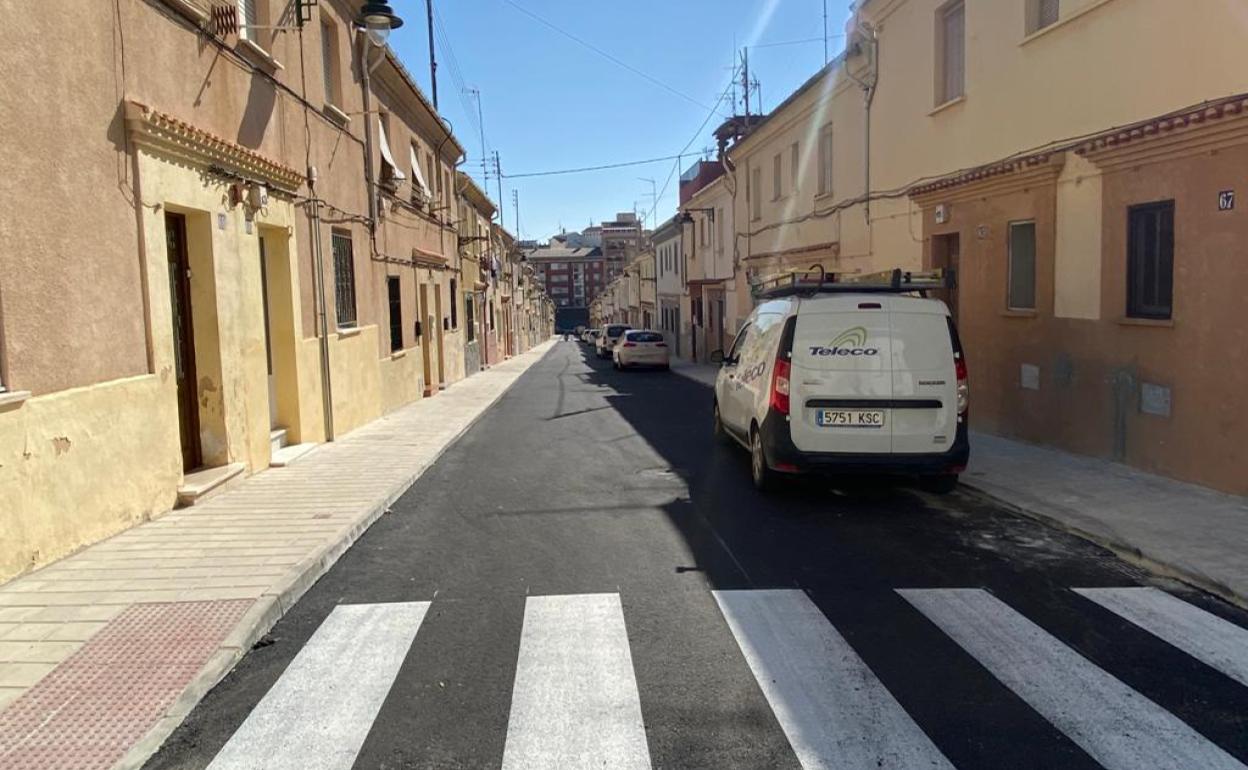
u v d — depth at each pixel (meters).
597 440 12.22
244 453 8.66
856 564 5.90
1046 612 4.93
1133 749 3.36
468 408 16.30
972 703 3.77
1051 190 9.60
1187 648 4.38
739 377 9.71
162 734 3.50
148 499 6.78
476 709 3.74
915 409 7.50
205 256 8.00
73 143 5.87
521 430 13.59
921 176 13.05
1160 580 5.53
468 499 8.18
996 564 5.90
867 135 15.05
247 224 8.81
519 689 3.93
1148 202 8.02
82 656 4.20
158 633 4.46
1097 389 8.87
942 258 12.52
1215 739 3.44
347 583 5.57
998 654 4.31
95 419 6.04
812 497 8.06
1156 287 8.12
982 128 11.20
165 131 6.90
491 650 4.41
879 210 14.64
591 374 29.61
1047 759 3.29
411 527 7.06
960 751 3.35
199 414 8.19
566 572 5.76
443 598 5.25
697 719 3.63
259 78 9.41
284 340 10.38
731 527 6.95
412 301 17.88
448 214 23.80
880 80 14.49
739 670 4.12
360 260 13.54
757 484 8.34
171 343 7.21
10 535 5.20
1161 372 7.91
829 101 17.27
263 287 10.26
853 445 7.50
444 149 23.00
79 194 5.92
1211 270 7.24
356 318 13.27
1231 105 6.68
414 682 4.03
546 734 3.51
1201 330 7.38
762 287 10.09
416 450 10.70
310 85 11.23
